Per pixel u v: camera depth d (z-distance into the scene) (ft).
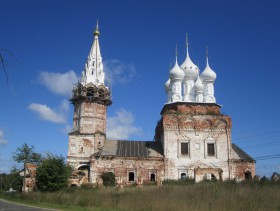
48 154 197.26
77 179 211.00
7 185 356.18
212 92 236.63
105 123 239.09
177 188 137.49
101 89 239.71
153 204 103.86
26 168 238.27
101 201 125.80
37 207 125.80
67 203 137.39
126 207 110.01
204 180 187.93
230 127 216.54
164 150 210.18
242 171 209.15
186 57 246.06
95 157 206.49
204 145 212.84
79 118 235.61
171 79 237.25
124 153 211.82
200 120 216.33
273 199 105.09
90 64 246.27
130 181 204.33
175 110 226.17
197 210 95.81
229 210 94.79
